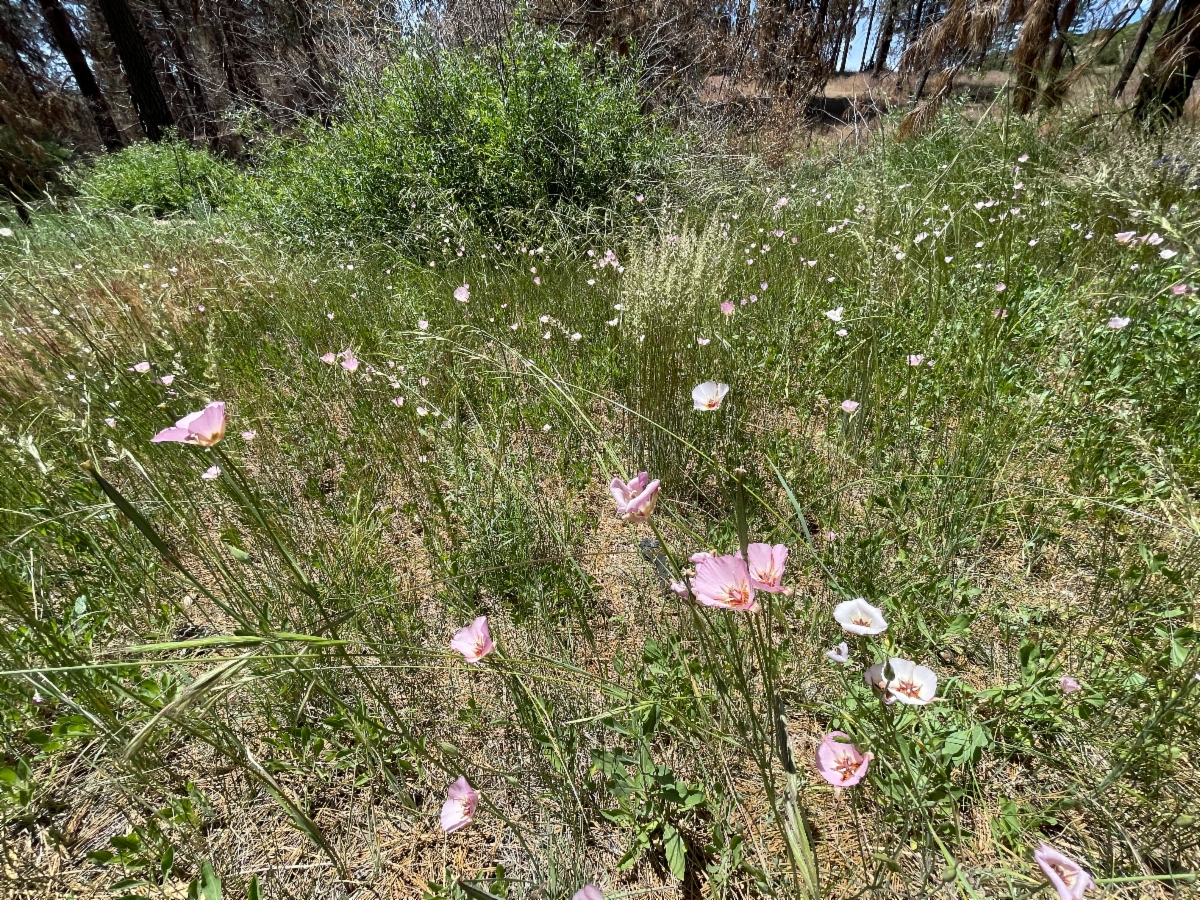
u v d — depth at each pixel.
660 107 3.33
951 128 2.91
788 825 0.49
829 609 0.82
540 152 2.56
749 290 1.77
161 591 0.89
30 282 1.54
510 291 1.91
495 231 2.49
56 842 0.69
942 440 1.15
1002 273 1.55
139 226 2.51
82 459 1.10
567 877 0.62
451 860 0.66
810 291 1.73
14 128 4.54
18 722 0.78
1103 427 1.04
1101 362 1.17
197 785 0.73
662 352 1.15
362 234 2.61
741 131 4.40
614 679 0.78
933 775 0.61
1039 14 2.53
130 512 0.48
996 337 1.21
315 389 1.51
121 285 2.05
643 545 0.74
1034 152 2.43
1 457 1.06
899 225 1.91
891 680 0.51
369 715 0.77
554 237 2.33
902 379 1.27
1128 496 0.91
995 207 2.07
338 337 1.74
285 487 1.19
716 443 1.18
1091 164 1.85
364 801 0.71
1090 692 0.68
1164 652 0.69
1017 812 0.60
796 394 1.33
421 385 1.34
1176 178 1.85
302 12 6.14
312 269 2.25
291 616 0.88
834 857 0.61
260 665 0.75
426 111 2.57
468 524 1.00
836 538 0.91
